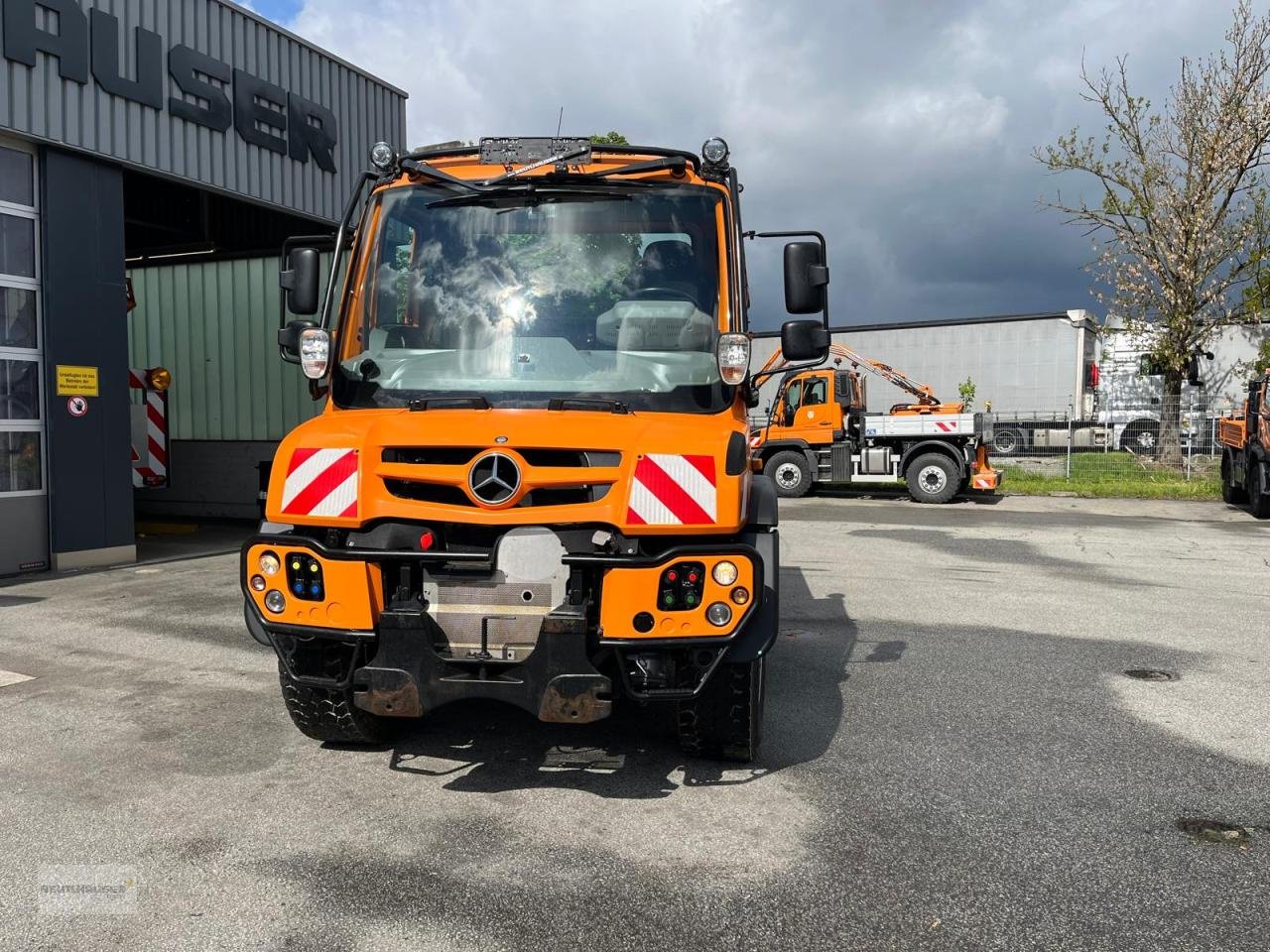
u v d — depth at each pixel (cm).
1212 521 1522
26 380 948
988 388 3039
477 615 371
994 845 354
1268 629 727
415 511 375
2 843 354
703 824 371
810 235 454
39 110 913
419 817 377
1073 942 289
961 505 1806
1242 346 2775
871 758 445
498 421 388
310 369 432
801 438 1961
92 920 299
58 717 502
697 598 361
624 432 379
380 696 372
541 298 444
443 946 284
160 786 407
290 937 289
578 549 371
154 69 1027
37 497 959
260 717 502
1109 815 381
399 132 1408
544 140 472
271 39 1177
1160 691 557
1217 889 322
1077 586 912
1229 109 2247
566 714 361
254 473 1474
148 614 761
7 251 925
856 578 951
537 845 352
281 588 384
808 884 324
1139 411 2912
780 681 573
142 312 1570
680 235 450
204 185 1099
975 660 625
